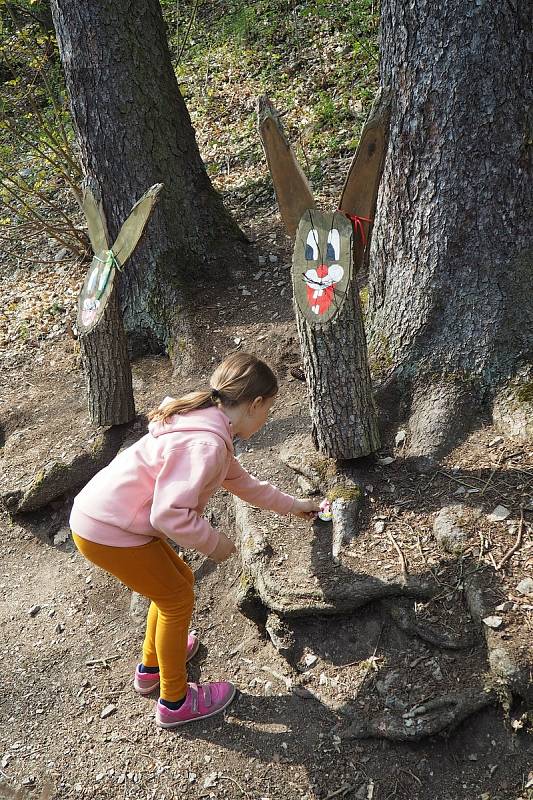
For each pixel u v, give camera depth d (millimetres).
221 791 2898
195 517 2648
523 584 2977
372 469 3695
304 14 8555
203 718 3148
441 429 3689
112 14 5090
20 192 8297
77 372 5602
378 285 4199
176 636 2994
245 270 5699
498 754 2746
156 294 5453
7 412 5262
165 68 5500
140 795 2951
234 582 3662
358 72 7863
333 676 3092
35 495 4461
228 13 10062
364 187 3180
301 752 2934
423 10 3424
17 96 8289
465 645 2939
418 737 2787
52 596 4035
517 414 3629
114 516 2777
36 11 8234
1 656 3711
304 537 3520
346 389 3496
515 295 3721
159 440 2764
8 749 3238
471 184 3598
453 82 3463
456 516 3314
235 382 2859
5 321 6473
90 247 6977
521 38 3387
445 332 3863
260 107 3164
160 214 5473
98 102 5234
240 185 7098
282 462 3990
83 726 3277
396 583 3123
